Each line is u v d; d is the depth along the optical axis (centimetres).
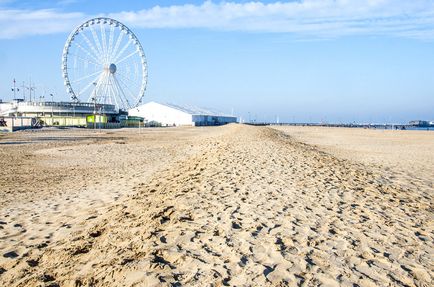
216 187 1053
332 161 1834
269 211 811
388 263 561
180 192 1005
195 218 758
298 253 581
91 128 7856
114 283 496
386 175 1614
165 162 2189
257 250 589
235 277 496
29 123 8488
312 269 527
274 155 1845
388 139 4941
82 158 2419
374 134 6519
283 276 502
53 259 630
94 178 1627
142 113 12219
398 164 2141
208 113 13838
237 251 582
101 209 1004
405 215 858
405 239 677
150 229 694
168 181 1323
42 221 923
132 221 779
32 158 2411
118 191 1277
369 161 2270
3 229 858
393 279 508
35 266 612
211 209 820
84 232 773
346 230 705
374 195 1052
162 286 470
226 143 2745
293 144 3012
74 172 1816
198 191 1002
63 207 1071
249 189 1028
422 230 748
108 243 657
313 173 1330
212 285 473
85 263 587
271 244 614
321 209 848
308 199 937
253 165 1477
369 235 683
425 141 4503
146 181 1452
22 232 832
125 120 9656
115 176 1667
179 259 554
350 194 1028
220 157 1753
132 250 604
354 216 805
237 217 762
